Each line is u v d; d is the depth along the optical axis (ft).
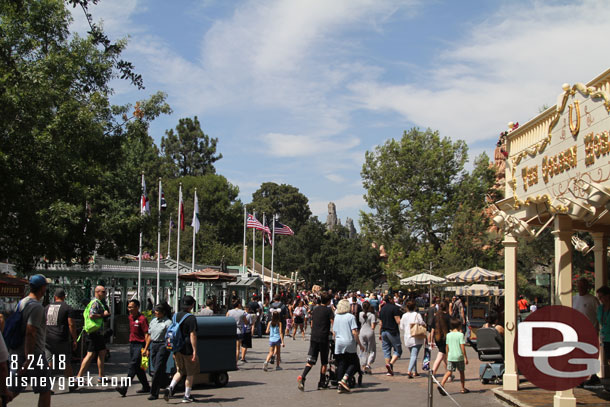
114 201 75.82
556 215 35.53
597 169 31.45
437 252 164.66
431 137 191.31
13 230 53.88
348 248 286.87
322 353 43.11
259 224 149.89
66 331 40.40
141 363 40.50
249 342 62.03
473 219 156.87
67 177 56.95
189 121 320.50
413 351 49.73
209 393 40.98
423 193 186.80
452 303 93.86
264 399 38.45
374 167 191.72
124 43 62.08
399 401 37.83
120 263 100.01
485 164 186.70
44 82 53.88
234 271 158.40
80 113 56.75
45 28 56.54
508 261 41.81
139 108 66.18
